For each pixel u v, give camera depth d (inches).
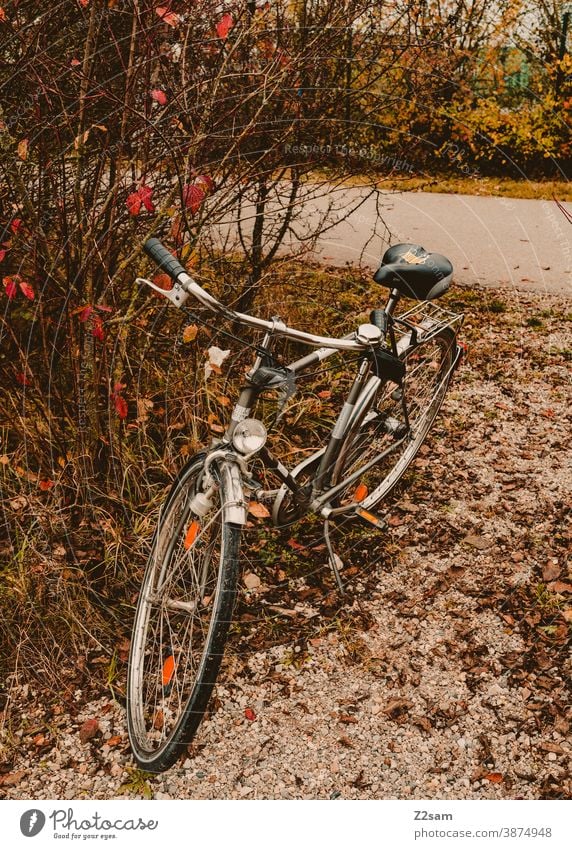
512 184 368.2
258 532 119.3
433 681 97.5
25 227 111.3
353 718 92.6
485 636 103.8
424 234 280.1
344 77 131.1
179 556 92.8
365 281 203.9
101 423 119.0
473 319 202.5
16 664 96.4
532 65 336.2
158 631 97.3
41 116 108.7
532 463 141.2
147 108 101.2
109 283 106.7
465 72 217.3
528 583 112.3
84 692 95.6
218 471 81.0
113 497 113.5
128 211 107.5
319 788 85.0
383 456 117.0
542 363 178.7
